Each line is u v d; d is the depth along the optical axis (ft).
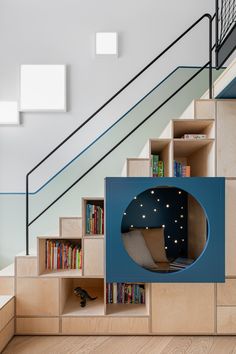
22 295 7.25
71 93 10.61
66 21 10.68
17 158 10.54
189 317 7.22
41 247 7.51
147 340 7.06
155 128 10.03
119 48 10.68
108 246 6.77
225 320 7.23
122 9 10.73
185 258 8.57
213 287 7.23
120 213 6.79
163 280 6.79
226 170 7.18
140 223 9.08
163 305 7.21
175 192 9.18
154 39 10.71
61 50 10.64
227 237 7.24
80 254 7.85
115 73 10.67
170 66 10.69
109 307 7.75
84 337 7.20
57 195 10.14
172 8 10.77
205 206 6.85
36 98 10.43
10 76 10.58
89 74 10.66
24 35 10.64
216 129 7.18
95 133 10.61
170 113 10.02
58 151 10.58
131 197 6.81
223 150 7.18
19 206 10.29
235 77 6.00
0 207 10.30
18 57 10.59
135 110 10.09
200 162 8.21
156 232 8.75
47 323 7.23
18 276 7.25
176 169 7.38
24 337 7.18
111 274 6.77
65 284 7.95
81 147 10.59
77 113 10.61
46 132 10.59
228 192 7.21
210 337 7.23
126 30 10.69
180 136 8.72
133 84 10.68
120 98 10.67
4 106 10.40
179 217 9.16
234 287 7.23
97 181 10.04
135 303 8.05
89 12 10.69
